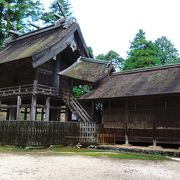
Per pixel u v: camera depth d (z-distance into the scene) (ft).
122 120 82.99
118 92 80.28
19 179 32.89
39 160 49.73
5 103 117.19
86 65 100.22
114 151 72.23
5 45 128.77
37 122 73.00
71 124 80.18
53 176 35.50
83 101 93.30
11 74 107.45
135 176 38.19
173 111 73.20
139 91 75.51
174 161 55.31
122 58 171.63
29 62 93.30
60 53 107.55
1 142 76.28
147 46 153.17
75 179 34.27
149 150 68.13
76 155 59.00
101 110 95.86
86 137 82.07
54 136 76.28
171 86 70.95
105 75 93.30
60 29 109.60
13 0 149.38
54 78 104.53
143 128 78.07
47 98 95.71
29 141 71.41
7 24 140.97
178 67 79.46
